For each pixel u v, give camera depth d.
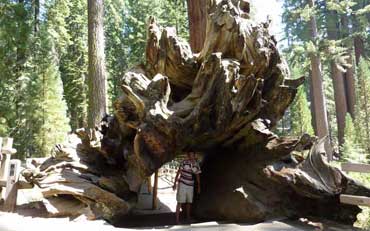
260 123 5.86
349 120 19.64
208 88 5.15
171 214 6.66
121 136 6.09
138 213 6.70
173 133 5.11
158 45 5.71
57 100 15.66
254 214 5.30
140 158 5.31
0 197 6.39
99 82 11.09
